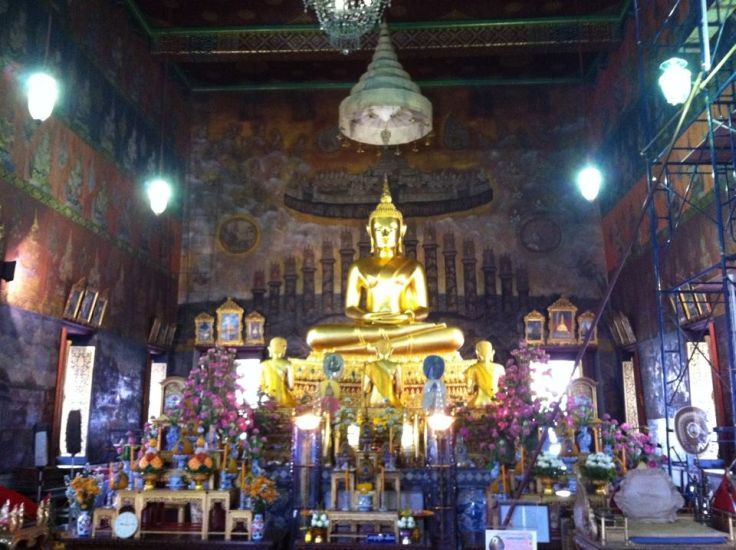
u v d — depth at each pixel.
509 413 7.21
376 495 6.54
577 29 11.80
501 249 12.93
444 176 13.31
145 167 11.70
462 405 8.43
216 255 13.13
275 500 7.11
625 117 11.38
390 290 10.66
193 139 13.66
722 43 7.71
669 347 9.51
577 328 12.41
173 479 6.48
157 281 12.05
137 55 11.63
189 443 6.87
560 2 11.61
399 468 7.10
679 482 9.09
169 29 12.21
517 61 13.10
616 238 11.97
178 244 13.11
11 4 7.73
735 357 6.21
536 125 13.46
